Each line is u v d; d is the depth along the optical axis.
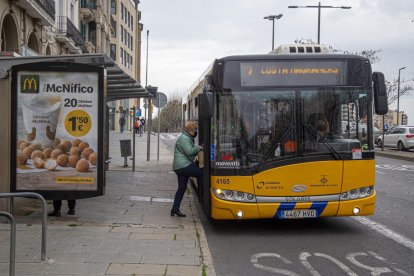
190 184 14.23
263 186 7.94
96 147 8.46
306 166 7.96
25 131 8.38
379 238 8.12
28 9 21.91
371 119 8.19
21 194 5.98
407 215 10.28
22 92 8.34
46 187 8.41
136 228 8.27
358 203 8.03
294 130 8.02
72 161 8.44
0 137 8.53
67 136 8.43
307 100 8.09
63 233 7.71
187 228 8.38
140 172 17.08
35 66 8.30
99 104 8.44
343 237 8.16
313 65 8.15
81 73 8.39
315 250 7.29
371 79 8.26
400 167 22.25
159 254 6.62
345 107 8.13
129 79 13.05
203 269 5.96
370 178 8.14
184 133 9.54
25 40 22.09
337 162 8.02
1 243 6.99
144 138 45.31
